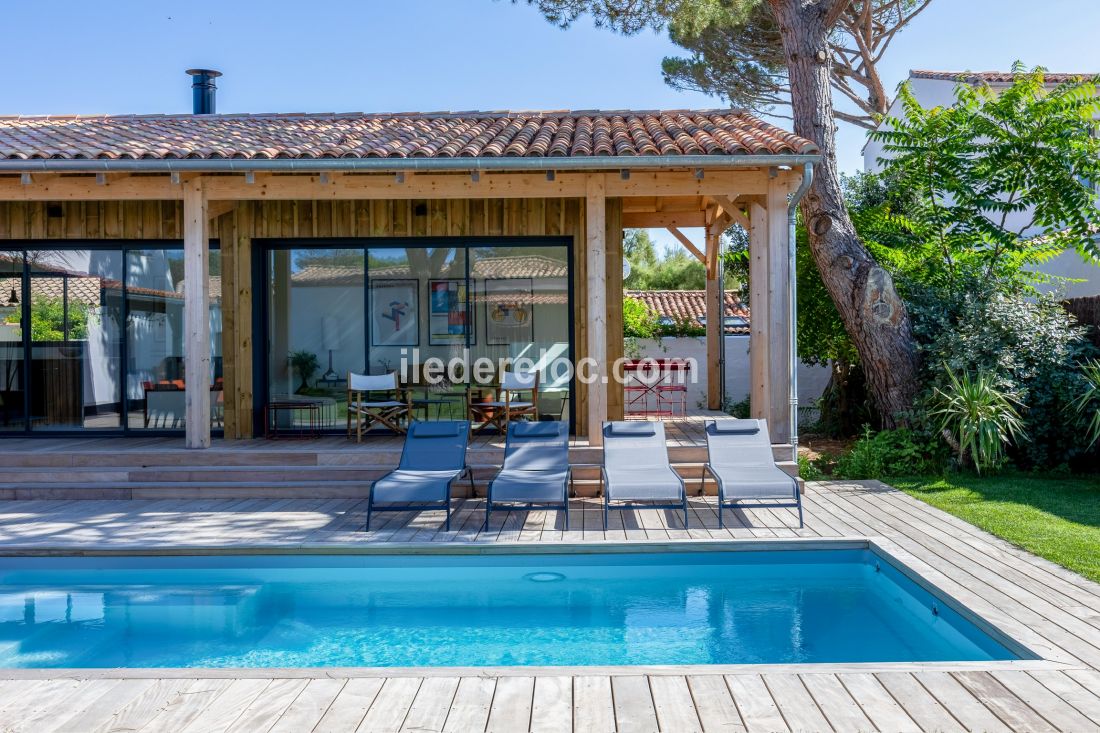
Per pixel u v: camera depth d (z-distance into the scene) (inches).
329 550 253.9
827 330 495.8
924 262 451.8
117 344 424.8
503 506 297.0
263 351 418.6
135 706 145.3
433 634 203.6
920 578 216.7
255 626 209.9
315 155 329.4
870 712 140.9
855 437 508.4
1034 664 159.8
